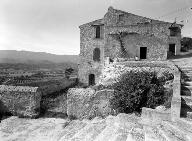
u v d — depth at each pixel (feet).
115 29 107.65
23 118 53.88
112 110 46.06
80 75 122.72
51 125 48.44
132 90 43.50
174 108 29.81
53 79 110.11
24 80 92.84
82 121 47.19
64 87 110.32
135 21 105.91
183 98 32.68
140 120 32.24
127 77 47.14
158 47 102.94
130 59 99.91
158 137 23.39
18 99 54.80
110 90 48.11
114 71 65.82
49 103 73.92
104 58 108.27
